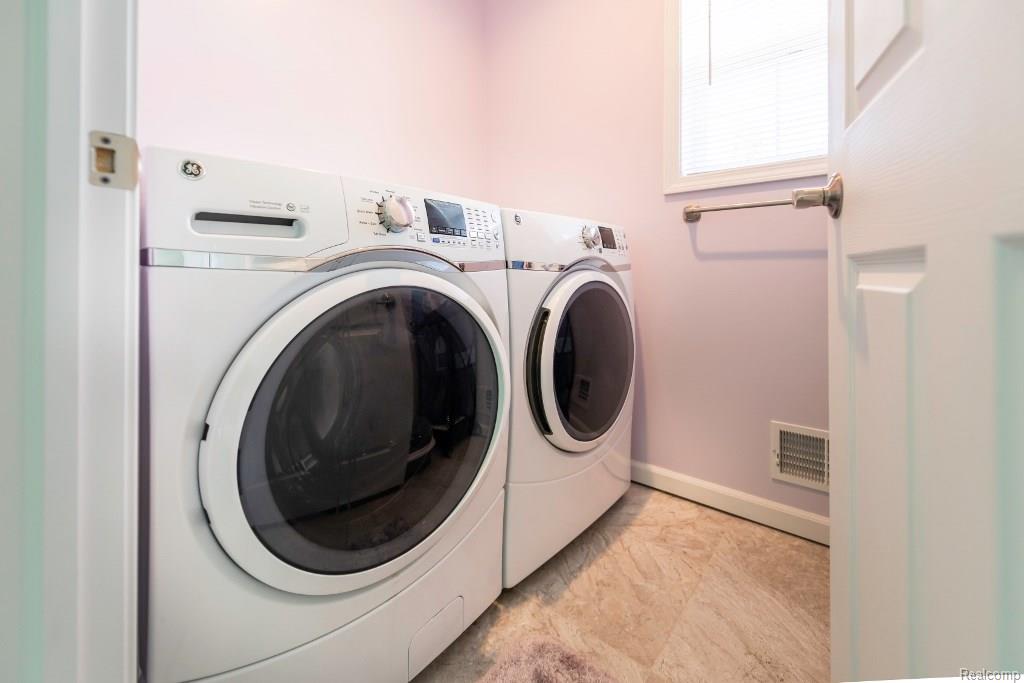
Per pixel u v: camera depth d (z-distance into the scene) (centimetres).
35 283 33
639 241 164
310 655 66
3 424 33
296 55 142
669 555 124
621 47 165
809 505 132
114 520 38
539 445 109
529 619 101
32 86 33
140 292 52
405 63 174
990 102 30
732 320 144
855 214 57
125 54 37
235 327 57
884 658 47
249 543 58
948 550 35
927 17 39
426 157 183
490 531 98
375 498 73
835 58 65
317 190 65
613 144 168
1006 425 29
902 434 43
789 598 106
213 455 54
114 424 38
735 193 142
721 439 148
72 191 34
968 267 33
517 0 195
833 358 65
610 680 84
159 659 53
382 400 74
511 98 200
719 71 147
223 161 57
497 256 96
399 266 74
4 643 33
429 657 83
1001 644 29
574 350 117
